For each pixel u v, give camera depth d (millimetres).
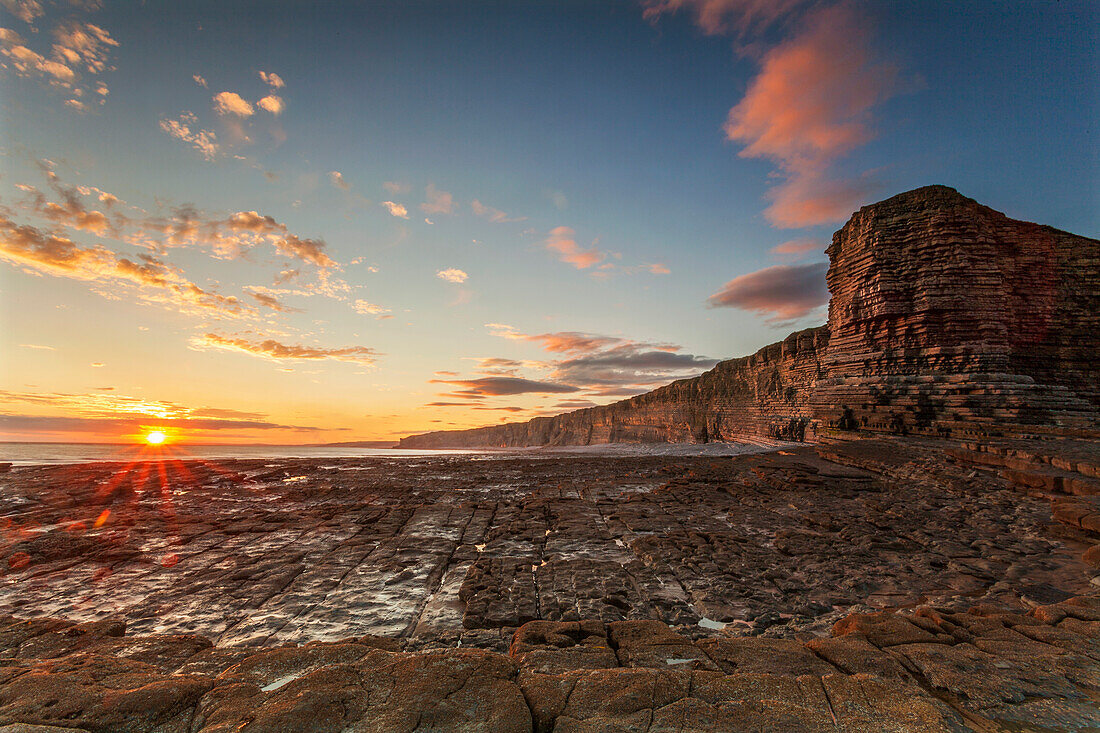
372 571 9992
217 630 7426
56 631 6277
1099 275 27453
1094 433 19109
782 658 4715
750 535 12523
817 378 48938
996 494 14727
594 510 15797
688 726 3488
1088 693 4102
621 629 5590
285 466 32906
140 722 3670
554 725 3531
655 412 93500
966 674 4344
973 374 25062
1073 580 8367
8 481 24625
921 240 27500
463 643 6633
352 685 3883
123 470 29734
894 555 10414
